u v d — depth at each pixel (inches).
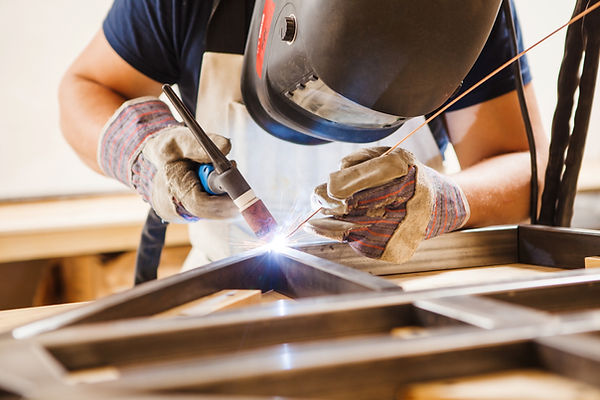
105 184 86.4
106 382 11.0
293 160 45.4
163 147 30.7
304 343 16.0
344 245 29.3
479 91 45.3
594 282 19.4
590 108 33.6
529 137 38.5
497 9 21.9
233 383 11.3
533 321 14.4
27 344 13.7
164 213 31.4
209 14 43.1
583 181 83.1
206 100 44.4
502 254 32.7
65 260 78.6
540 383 12.6
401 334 16.3
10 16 77.5
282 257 25.2
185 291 21.6
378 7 20.3
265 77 27.9
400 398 12.4
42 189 83.5
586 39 32.6
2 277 76.4
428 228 30.2
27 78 80.0
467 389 12.2
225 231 45.1
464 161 49.6
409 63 20.9
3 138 80.7
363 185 26.5
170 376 11.2
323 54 21.9
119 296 19.0
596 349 12.3
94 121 40.8
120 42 44.1
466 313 15.1
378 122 25.3
